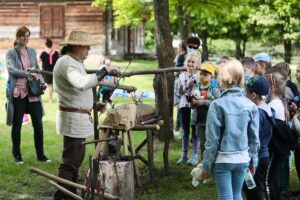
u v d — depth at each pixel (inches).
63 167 223.8
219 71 183.8
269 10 909.8
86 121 222.4
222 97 181.9
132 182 225.0
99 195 203.0
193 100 257.4
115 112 236.2
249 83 198.7
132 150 245.8
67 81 216.5
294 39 960.9
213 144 177.6
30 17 1121.4
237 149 178.4
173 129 381.1
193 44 336.2
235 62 182.9
